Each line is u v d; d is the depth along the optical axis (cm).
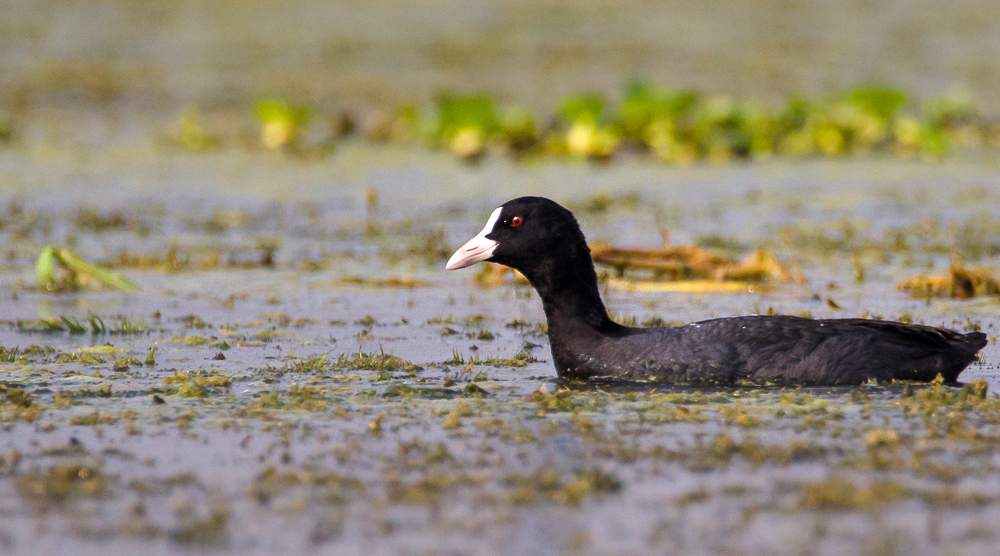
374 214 2200
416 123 3362
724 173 2836
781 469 702
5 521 622
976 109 3659
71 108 3859
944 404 858
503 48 4938
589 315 991
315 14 5794
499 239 998
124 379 970
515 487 671
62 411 849
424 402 884
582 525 611
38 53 4847
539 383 964
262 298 1426
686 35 5228
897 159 3098
